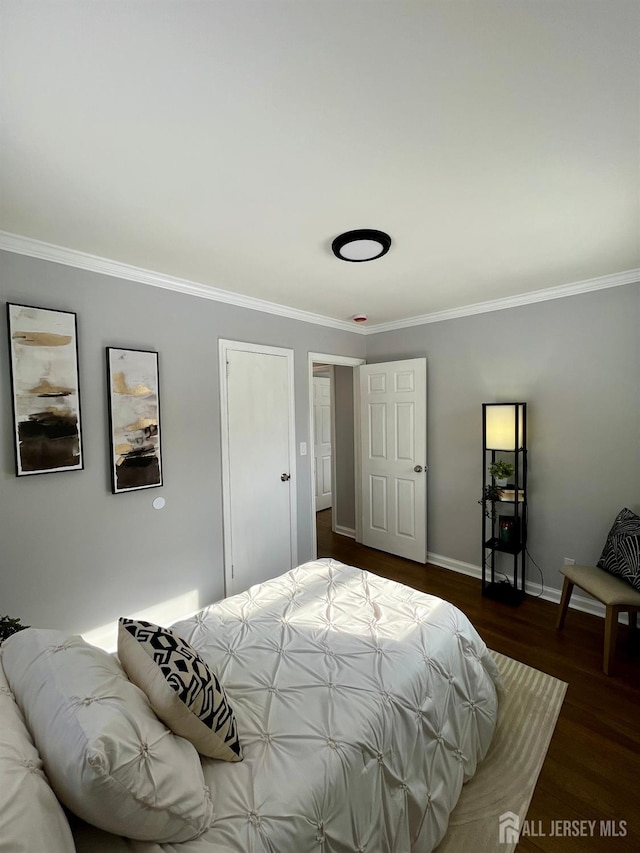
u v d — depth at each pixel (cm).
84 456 223
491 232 196
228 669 142
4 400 195
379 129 123
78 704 85
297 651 151
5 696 94
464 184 154
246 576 312
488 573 342
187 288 269
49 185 150
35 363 202
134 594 247
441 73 102
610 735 176
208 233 193
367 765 114
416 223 186
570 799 148
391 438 397
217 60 97
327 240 203
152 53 95
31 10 84
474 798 148
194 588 279
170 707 99
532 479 312
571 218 182
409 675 139
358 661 144
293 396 347
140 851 82
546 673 218
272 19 87
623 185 156
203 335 281
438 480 373
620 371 267
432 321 367
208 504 287
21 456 198
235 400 303
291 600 190
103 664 105
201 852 85
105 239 200
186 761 94
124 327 239
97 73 100
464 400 350
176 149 130
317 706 125
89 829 86
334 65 99
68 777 75
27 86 103
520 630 262
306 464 362
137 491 248
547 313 297
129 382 239
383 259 229
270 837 90
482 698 165
